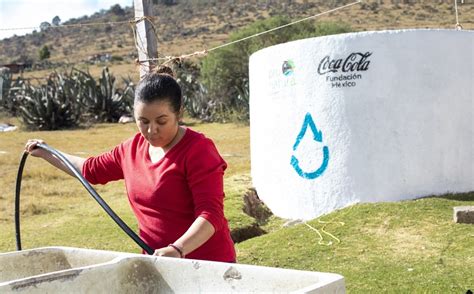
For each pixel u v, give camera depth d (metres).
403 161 8.16
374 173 8.18
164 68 6.17
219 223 2.96
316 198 8.48
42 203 10.23
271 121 9.01
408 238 6.87
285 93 8.75
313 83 8.45
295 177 8.69
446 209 7.68
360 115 8.19
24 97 26.06
